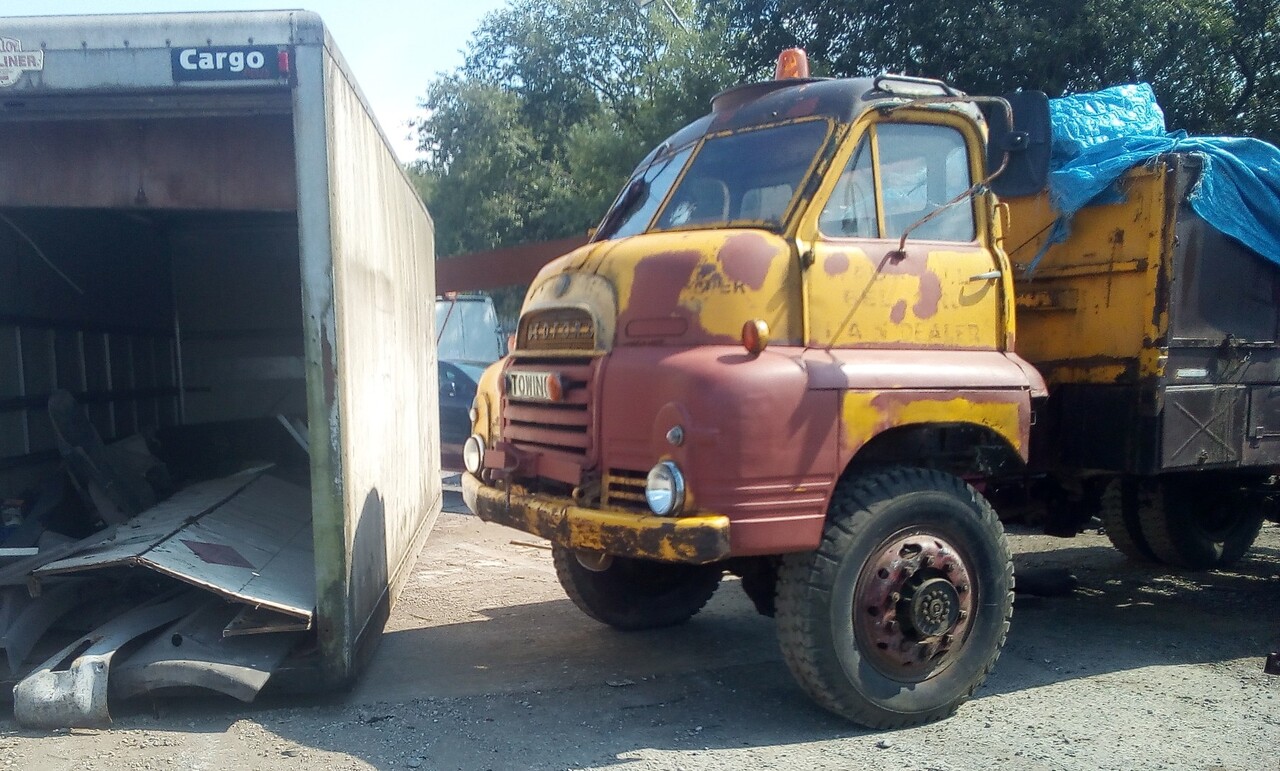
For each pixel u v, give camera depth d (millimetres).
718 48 21266
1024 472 5781
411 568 7605
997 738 4504
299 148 4742
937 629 4566
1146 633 6172
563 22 34625
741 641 5977
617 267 4637
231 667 4680
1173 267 5312
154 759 4262
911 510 4535
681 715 4785
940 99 4859
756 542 4098
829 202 4613
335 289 4801
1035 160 4648
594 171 26000
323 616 4891
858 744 4438
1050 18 14078
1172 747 4402
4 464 6504
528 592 7168
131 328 8867
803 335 4383
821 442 4215
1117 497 7461
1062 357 5797
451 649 5812
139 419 8953
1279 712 4836
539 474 4883
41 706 4488
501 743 4449
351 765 4215
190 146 5355
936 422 4527
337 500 4875
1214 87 14148
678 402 4102
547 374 4711
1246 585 7383
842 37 16109
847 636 4418
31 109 4992
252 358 10133
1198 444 5508
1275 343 5828
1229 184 5539
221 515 6324
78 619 5383
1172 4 13609
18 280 6781
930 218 4734
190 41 4738
